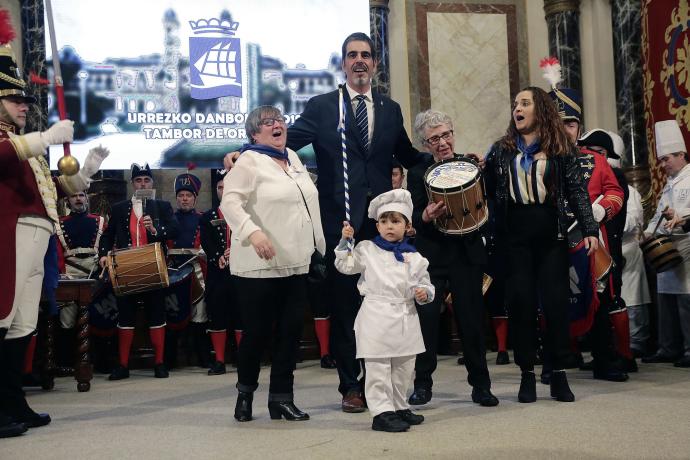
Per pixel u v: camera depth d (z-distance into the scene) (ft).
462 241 14.82
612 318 19.43
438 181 14.37
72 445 12.03
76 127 30.30
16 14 30.07
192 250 25.90
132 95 30.83
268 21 31.76
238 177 13.33
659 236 20.88
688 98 25.89
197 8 31.42
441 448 10.84
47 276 15.30
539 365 22.49
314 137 15.40
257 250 12.67
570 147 14.80
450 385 17.98
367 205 15.02
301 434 12.22
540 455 10.23
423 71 32.55
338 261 12.95
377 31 31.83
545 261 14.87
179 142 31.14
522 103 14.93
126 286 22.06
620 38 29.76
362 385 14.65
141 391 19.40
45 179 14.33
